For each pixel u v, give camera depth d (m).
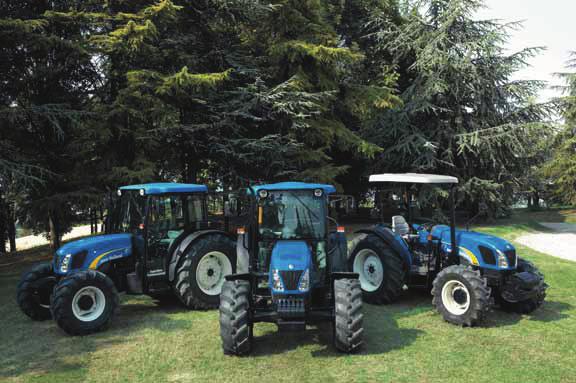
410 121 19.88
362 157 19.36
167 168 15.67
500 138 18.23
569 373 4.61
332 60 14.07
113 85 13.59
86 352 5.36
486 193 18.53
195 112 13.84
